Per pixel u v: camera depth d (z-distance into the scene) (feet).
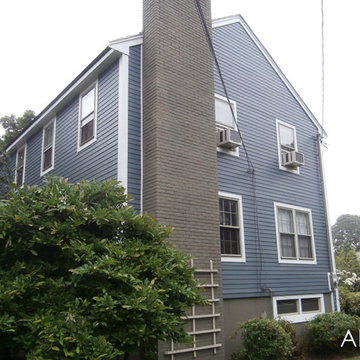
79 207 17.65
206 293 27.48
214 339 26.99
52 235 16.72
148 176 27.68
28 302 15.35
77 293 15.90
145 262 17.31
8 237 16.44
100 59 31.45
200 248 27.91
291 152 40.27
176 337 17.90
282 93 43.29
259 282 34.32
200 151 29.94
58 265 16.93
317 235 42.39
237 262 33.06
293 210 40.09
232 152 35.50
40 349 13.15
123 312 14.74
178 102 29.58
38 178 42.14
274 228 37.40
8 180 45.01
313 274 40.22
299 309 37.40
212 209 29.53
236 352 30.04
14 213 16.46
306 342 34.14
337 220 188.85
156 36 29.78
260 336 27.35
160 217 26.32
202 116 30.91
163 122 28.25
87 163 32.50
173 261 19.01
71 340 13.28
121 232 18.93
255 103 39.60
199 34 32.86
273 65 43.01
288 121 42.88
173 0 31.71
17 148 50.42
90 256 15.76
